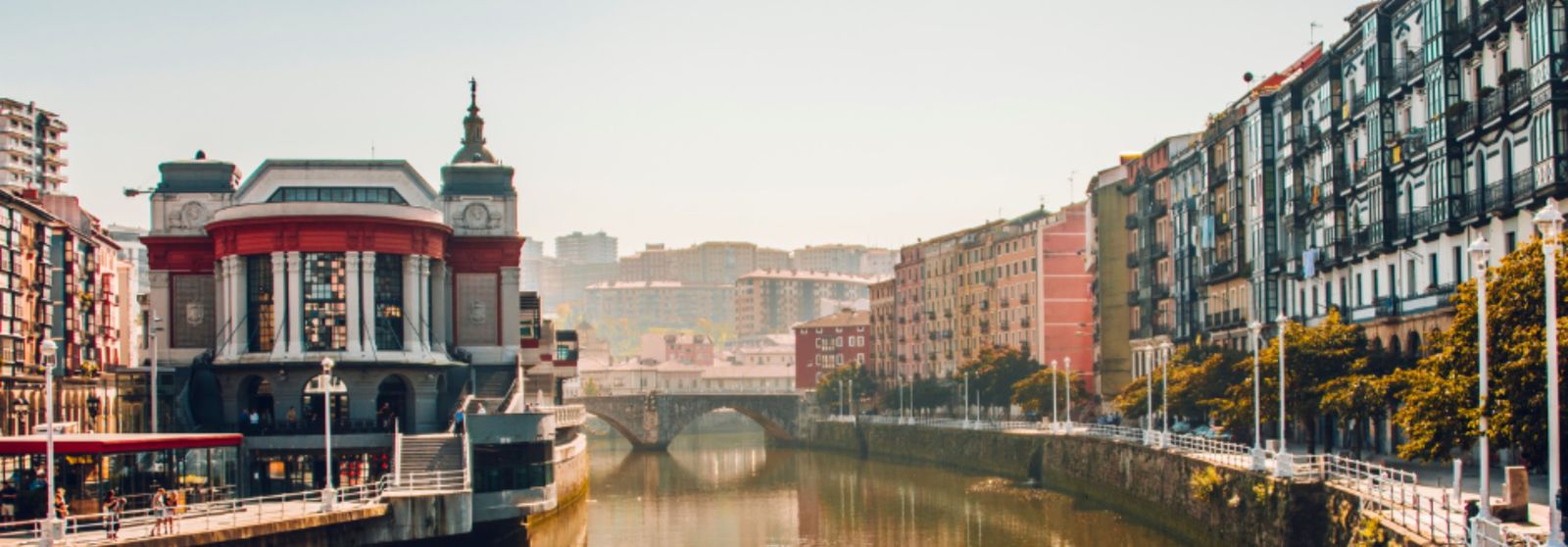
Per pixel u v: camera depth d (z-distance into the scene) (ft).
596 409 653.71
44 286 277.44
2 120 565.94
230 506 226.17
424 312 315.99
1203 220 406.82
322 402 304.91
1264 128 359.87
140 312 452.35
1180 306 430.20
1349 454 262.67
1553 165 213.66
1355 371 250.78
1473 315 163.32
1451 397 161.79
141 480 225.35
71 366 301.22
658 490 447.83
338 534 214.28
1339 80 315.78
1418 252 270.46
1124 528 295.28
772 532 329.52
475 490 263.70
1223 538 242.99
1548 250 129.18
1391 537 167.43
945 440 499.92
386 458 279.69
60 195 338.75
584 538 321.73
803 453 633.61
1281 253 353.92
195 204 326.44
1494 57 241.14
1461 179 250.98
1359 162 302.25
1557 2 214.07
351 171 327.67
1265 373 258.78
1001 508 351.87
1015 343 616.80
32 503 200.64
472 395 318.65
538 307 399.65
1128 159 513.04
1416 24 272.51
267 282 308.60
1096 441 349.20
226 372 306.14
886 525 333.42
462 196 343.26
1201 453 276.21
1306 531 210.18
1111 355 492.13
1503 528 150.71
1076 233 593.42
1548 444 135.95
